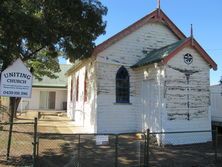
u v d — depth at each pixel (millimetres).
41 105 40906
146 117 17734
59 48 14984
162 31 20641
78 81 25516
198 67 17344
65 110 39844
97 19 15109
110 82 18562
